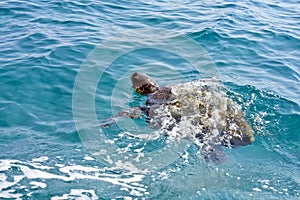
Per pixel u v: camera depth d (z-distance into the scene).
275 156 6.18
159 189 5.46
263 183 5.64
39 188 5.42
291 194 5.47
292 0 13.97
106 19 11.16
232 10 12.32
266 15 12.27
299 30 11.14
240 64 9.12
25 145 6.20
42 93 7.56
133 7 12.25
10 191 5.35
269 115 7.18
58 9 11.59
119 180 5.59
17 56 8.77
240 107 7.28
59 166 5.80
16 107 7.12
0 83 7.77
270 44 10.20
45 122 6.79
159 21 11.20
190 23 11.12
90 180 5.58
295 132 6.77
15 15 10.98
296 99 7.80
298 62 9.41
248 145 6.34
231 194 5.41
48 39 9.62
